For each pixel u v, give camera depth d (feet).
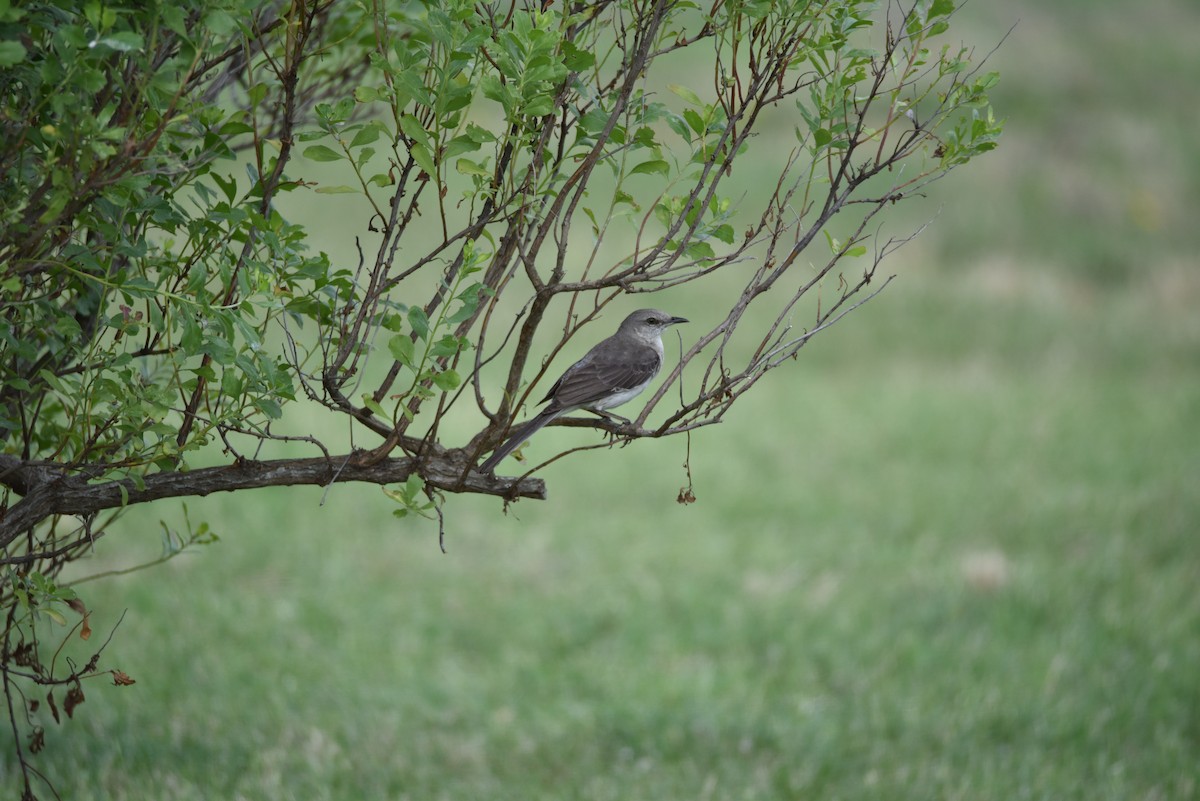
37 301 21.20
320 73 29.60
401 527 62.49
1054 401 87.56
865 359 98.12
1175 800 39.01
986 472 73.20
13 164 19.99
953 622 52.90
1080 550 61.11
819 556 60.34
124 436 22.21
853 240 22.89
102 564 53.78
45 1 19.54
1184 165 148.66
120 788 35.37
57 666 43.14
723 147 22.40
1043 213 133.59
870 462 75.05
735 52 22.31
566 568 58.49
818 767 40.57
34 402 25.61
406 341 20.70
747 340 98.43
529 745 41.83
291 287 22.09
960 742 42.45
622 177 22.35
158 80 18.84
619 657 49.55
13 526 21.77
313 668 46.26
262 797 35.94
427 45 21.80
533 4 22.18
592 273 104.83
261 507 62.44
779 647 49.98
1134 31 197.88
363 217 112.57
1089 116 160.76
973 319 106.11
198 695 42.78
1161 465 73.61
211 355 20.67
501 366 85.81
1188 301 115.03
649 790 38.93
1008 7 196.54
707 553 60.44
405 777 38.78
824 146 22.97
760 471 73.05
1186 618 52.65
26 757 36.65
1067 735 43.11
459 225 100.22
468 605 53.88
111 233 20.20
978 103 22.72
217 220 21.45
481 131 20.98
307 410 75.46
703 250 22.50
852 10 22.15
